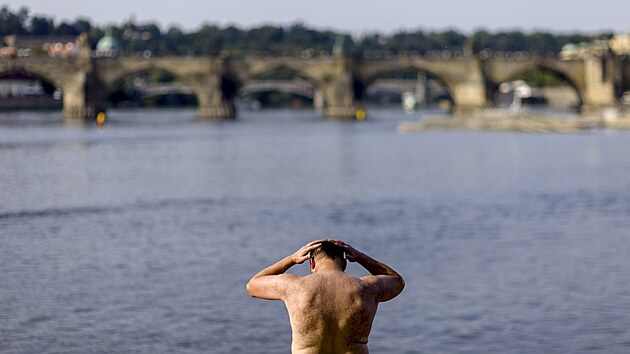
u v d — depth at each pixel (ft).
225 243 191.72
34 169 388.78
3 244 185.78
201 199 280.51
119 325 121.49
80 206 256.11
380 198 290.35
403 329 121.70
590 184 341.62
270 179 355.97
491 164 442.50
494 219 236.63
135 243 189.57
